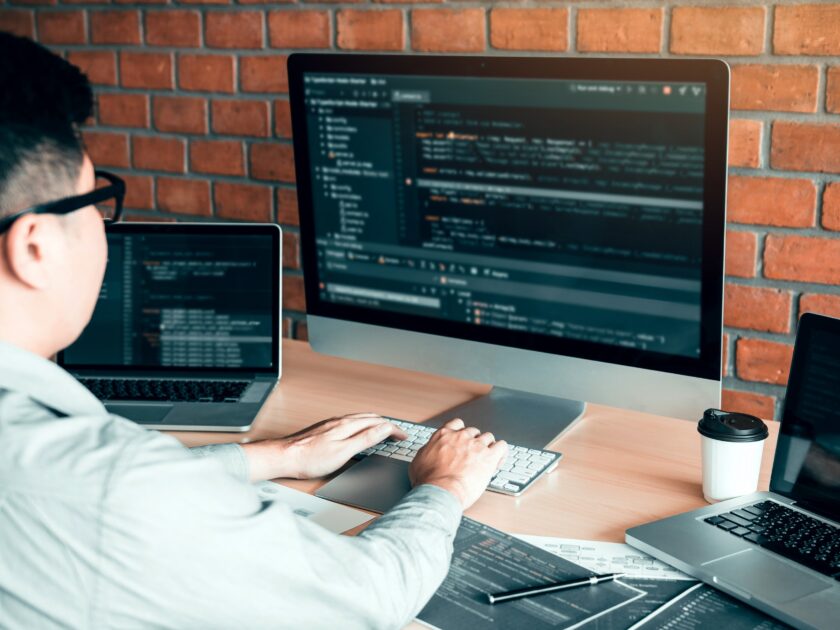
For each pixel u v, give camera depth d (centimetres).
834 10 157
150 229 162
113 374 164
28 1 245
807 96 163
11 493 71
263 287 162
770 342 178
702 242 124
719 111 117
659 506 119
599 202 130
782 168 168
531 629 93
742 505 115
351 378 167
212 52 221
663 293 129
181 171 235
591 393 138
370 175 150
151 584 72
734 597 98
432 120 141
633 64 122
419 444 136
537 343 141
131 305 164
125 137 241
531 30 183
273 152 219
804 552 104
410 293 152
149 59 231
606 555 107
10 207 75
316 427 133
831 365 112
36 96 75
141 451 73
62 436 73
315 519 115
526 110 132
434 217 146
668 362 131
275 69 214
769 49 164
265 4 211
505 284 142
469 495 112
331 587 81
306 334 227
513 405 152
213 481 76
